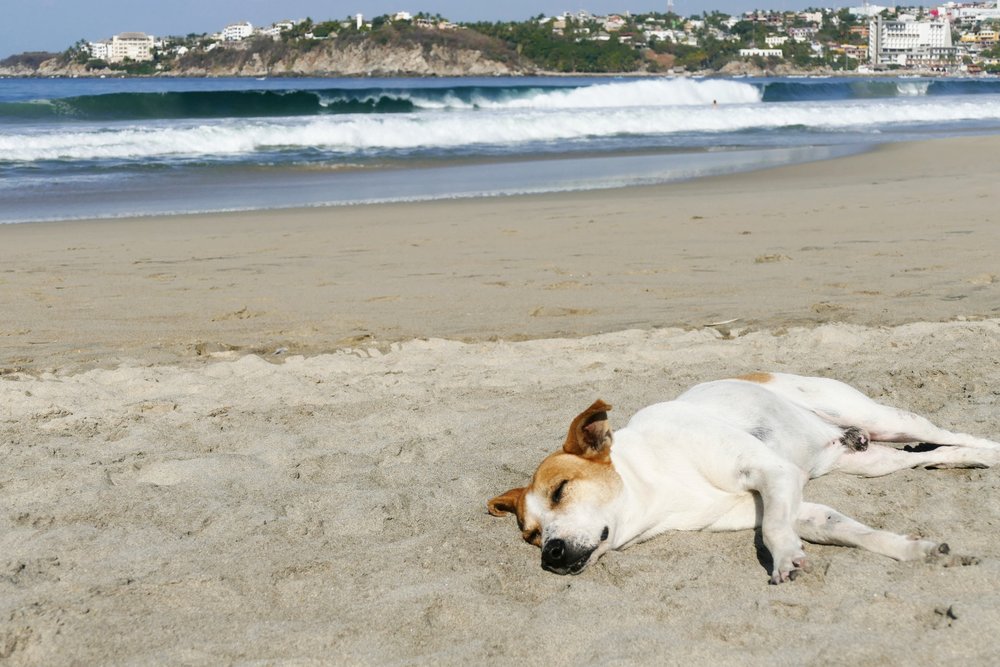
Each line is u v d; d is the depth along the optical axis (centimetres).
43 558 236
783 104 1877
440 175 966
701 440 239
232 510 255
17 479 271
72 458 284
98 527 249
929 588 216
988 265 480
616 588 221
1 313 434
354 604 220
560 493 231
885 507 248
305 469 276
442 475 271
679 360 345
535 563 232
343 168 1038
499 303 434
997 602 208
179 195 833
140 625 214
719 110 1614
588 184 870
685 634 206
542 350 361
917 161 994
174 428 303
